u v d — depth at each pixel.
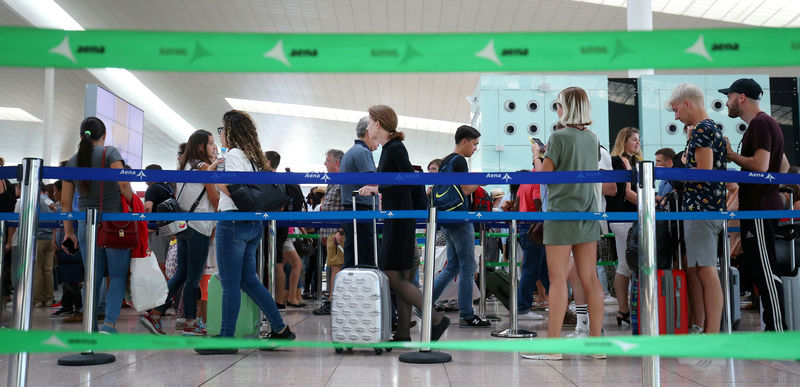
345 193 4.46
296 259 7.13
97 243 3.30
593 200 3.27
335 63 1.76
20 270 2.39
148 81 18.86
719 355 1.59
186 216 3.44
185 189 4.51
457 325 5.25
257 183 3.32
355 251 3.73
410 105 19.77
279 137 26.88
